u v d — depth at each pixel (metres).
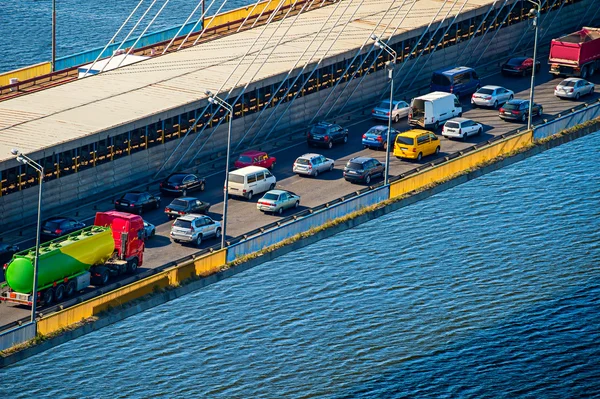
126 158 169.50
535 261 162.38
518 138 175.12
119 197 167.12
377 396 133.25
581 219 173.88
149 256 149.12
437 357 140.75
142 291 133.62
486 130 190.75
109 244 141.25
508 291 155.00
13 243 152.25
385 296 153.75
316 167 173.00
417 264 161.75
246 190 165.25
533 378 136.62
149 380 136.75
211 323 148.12
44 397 133.25
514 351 141.75
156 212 162.62
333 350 142.38
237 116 183.62
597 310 150.25
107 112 172.62
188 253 150.00
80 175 163.88
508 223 173.00
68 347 143.25
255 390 135.00
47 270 133.88
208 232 153.75
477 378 136.62
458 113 195.38
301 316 149.38
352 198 153.62
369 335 145.38
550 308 150.88
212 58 197.12
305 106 193.25
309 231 149.12
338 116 198.25
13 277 132.50
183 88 182.88
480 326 147.00
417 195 160.62
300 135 190.75
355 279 158.00
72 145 161.50
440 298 153.25
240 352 142.00
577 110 198.00
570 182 185.88
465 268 160.62
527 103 194.25
